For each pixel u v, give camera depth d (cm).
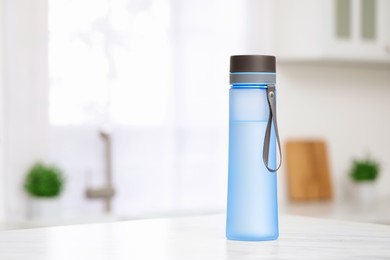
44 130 349
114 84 369
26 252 121
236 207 133
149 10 378
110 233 143
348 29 393
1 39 338
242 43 400
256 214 132
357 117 456
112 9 368
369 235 140
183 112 386
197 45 389
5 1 338
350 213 367
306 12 389
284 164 424
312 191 431
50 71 351
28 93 344
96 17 363
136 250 122
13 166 341
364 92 460
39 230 148
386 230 148
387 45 408
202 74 390
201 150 390
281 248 124
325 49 384
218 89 394
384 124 470
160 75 381
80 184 362
